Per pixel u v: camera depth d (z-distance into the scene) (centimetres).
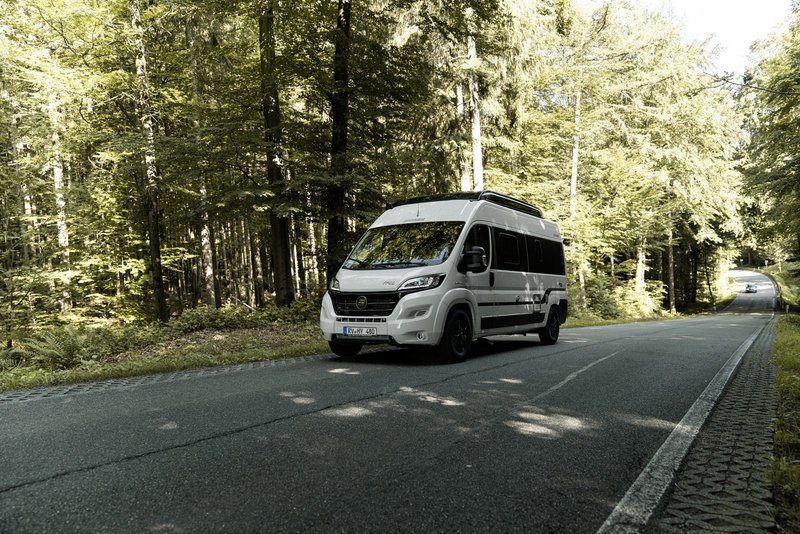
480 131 2186
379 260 809
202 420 418
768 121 1510
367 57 1302
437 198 924
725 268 7388
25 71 1369
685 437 380
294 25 1299
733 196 3147
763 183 1605
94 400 497
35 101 1547
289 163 1355
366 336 750
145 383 588
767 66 1716
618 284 3609
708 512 256
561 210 2803
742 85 1138
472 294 809
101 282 1820
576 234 2742
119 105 1716
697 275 6169
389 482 288
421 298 730
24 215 1655
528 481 293
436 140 2092
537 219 1098
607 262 4206
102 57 1500
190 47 1659
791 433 382
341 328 770
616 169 2780
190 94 1811
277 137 1341
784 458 319
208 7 1305
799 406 486
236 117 1358
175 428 395
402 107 1380
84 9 1315
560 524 240
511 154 2341
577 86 2700
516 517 247
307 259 2569
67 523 237
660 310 3916
